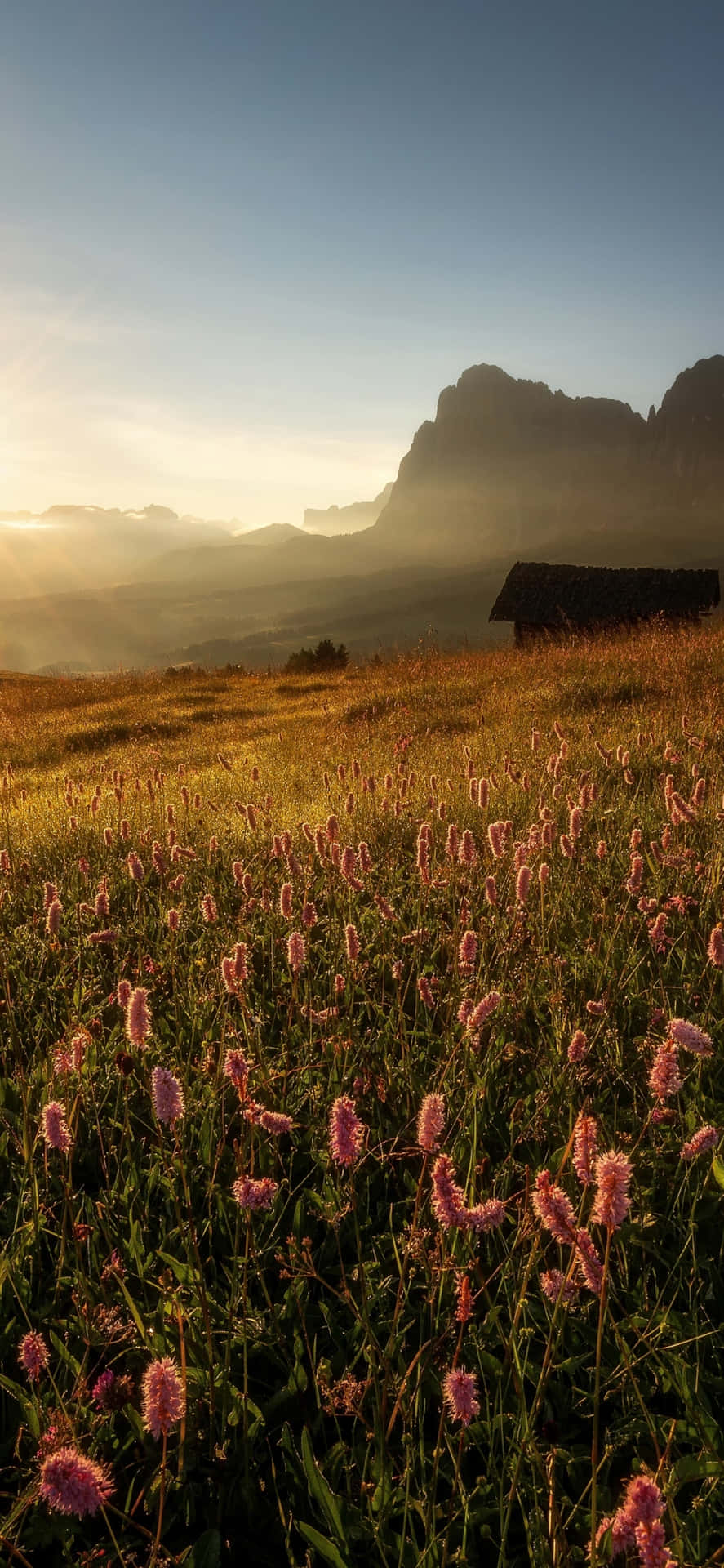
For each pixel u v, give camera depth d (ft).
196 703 83.71
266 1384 7.59
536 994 12.96
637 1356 7.43
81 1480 4.39
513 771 23.89
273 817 23.88
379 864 18.56
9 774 32.86
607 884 16.31
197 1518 6.70
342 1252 8.88
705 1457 6.44
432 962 14.23
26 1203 9.36
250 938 15.28
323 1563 6.36
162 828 23.84
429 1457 6.82
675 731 29.78
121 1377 6.77
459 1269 7.02
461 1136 9.79
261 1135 9.95
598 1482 6.59
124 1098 10.81
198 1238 9.12
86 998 13.34
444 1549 5.73
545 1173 5.87
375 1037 12.23
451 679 63.36
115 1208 9.40
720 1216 8.98
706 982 12.85
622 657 53.72
